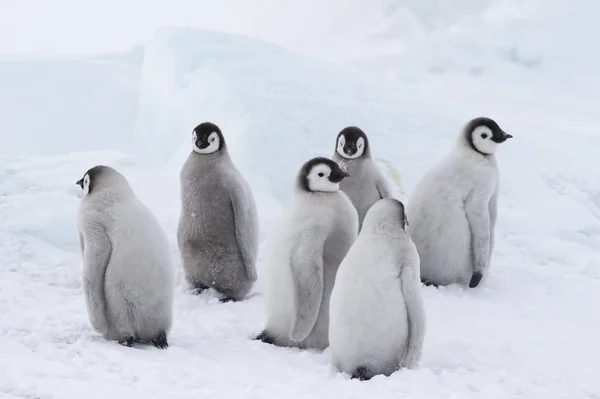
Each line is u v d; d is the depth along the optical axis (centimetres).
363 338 638
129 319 720
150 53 2580
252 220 1031
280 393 578
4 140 3594
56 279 1017
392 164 1645
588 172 1653
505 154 1706
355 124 1800
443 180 1087
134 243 711
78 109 3928
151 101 2508
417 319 631
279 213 1454
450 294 1062
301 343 751
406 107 1939
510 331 862
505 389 645
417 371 636
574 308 1005
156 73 2481
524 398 625
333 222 739
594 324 925
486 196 1080
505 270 1202
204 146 1007
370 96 1991
